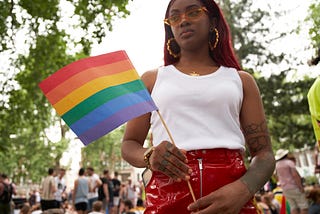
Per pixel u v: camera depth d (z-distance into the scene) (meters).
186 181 1.91
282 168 8.80
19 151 38.81
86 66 1.95
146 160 1.89
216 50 2.29
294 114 20.31
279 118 20.39
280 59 20.44
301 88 19.92
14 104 13.53
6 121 13.62
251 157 2.18
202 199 1.79
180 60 2.30
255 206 1.99
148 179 2.04
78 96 1.89
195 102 2.02
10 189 10.84
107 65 1.98
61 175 14.70
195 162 1.94
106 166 54.97
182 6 2.21
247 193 1.84
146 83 2.20
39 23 12.30
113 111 1.86
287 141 20.88
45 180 13.73
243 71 2.26
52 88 1.92
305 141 20.70
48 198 13.54
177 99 2.04
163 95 2.07
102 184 15.59
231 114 2.05
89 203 14.73
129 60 2.02
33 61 13.17
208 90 2.04
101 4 11.73
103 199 15.52
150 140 2.23
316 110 2.79
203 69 2.19
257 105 2.18
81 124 1.86
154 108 1.92
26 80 13.33
